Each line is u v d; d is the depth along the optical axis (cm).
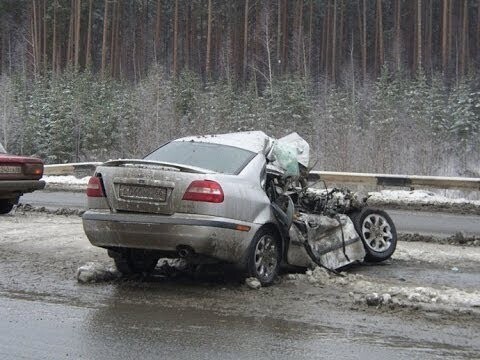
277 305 622
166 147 770
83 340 506
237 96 4447
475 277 780
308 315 587
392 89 4194
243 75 5331
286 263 747
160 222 646
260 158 734
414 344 507
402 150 2295
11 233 1055
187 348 489
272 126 3769
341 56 6012
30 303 619
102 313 586
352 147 2264
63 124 4006
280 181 773
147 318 571
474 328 551
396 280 757
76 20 5275
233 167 711
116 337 514
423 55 5869
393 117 3678
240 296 656
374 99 4178
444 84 4728
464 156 2677
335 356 476
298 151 854
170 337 516
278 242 725
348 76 5319
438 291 681
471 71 4653
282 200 734
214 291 676
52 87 4394
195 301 633
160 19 5862
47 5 5966
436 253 950
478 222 1363
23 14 6519
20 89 4872
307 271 757
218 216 648
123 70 6338
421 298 643
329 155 2261
